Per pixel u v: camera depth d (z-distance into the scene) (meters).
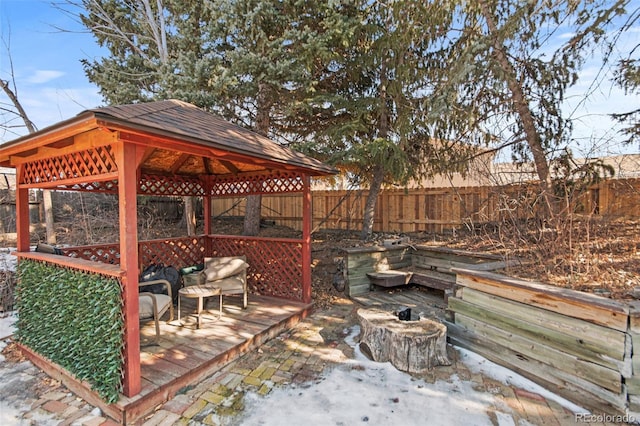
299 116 6.32
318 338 3.74
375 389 2.65
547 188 4.12
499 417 2.28
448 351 3.30
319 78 6.19
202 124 3.37
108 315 2.40
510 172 4.80
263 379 2.84
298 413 2.36
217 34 5.27
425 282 5.05
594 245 3.75
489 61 4.43
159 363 2.85
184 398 2.56
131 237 2.38
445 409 2.38
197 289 3.93
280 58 5.42
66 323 2.78
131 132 2.27
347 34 5.18
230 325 3.77
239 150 3.14
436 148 6.16
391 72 6.02
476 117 5.17
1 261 6.19
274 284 5.03
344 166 6.37
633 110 4.10
